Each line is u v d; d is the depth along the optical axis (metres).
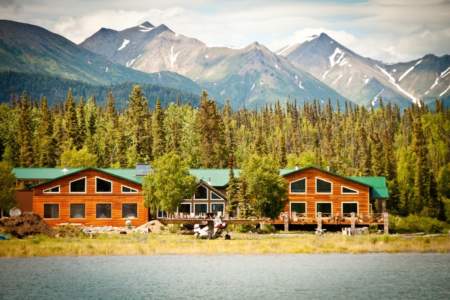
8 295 55.62
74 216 109.06
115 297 55.25
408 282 60.97
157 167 105.88
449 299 54.34
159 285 59.91
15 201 109.94
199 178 117.19
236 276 63.91
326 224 103.25
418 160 147.88
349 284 60.06
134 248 77.31
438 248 79.31
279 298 54.91
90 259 72.94
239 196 105.25
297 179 110.81
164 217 108.81
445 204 140.12
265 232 99.25
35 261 71.38
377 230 102.06
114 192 109.62
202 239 87.38
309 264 70.38
